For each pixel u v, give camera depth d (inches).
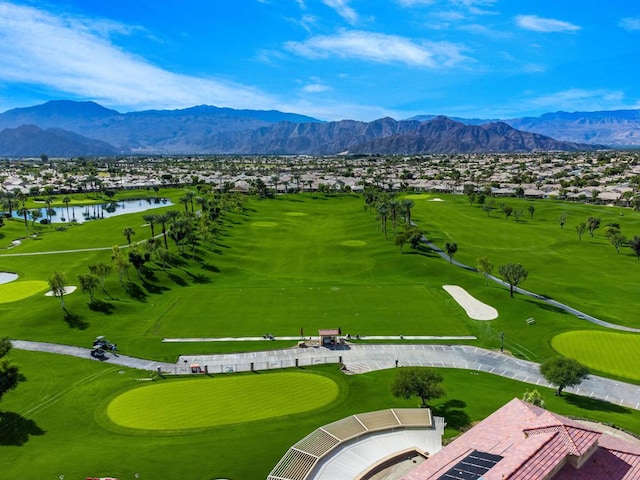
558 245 5831.7
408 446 1836.9
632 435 1951.3
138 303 3843.5
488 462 1334.9
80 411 2251.5
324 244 5954.7
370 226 6835.6
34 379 2620.6
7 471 1771.7
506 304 3740.2
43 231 6771.7
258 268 5007.4
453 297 3971.5
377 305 3814.0
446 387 2481.5
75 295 3860.7
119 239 6018.7
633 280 4534.9
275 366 2778.1
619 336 3154.5
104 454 1856.5
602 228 6786.4
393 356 2950.3
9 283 4269.2
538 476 1259.8
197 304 3833.7
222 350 3026.6
